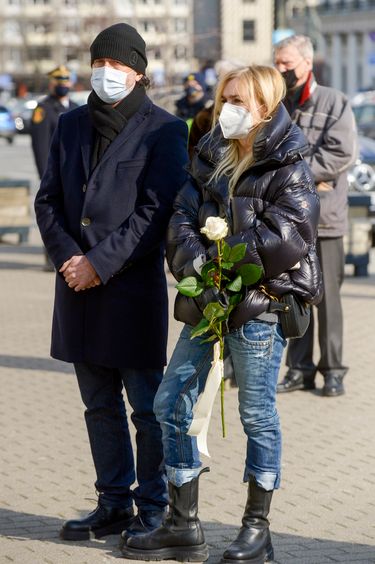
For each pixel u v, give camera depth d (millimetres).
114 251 7844
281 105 7426
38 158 20844
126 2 93625
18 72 165000
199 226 7656
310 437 11070
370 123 44344
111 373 8258
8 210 26688
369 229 22234
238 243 7270
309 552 8062
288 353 12977
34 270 22594
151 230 7883
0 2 166500
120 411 8320
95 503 9102
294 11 109500
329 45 150250
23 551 7984
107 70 7816
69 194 8102
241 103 7316
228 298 7328
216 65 12125
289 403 12375
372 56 81125
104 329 8016
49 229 8102
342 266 12695
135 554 7828
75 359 8117
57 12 161500
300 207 7320
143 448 8156
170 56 59500
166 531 7793
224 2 130750
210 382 7418
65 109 20969
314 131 12180
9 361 14516
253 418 7578
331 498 9305
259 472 7637
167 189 7902
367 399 12570
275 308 7438
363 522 8750
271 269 7328
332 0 149375
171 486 7738
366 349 15180
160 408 7625
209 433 11156
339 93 12266
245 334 7465
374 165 31453
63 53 161625
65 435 11094
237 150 7508
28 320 17328
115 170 7953
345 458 10398
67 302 8117
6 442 10844
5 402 12383
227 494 9336
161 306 8156
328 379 12695
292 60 12094
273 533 8461
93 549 8039
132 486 9398
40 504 9062
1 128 81000
